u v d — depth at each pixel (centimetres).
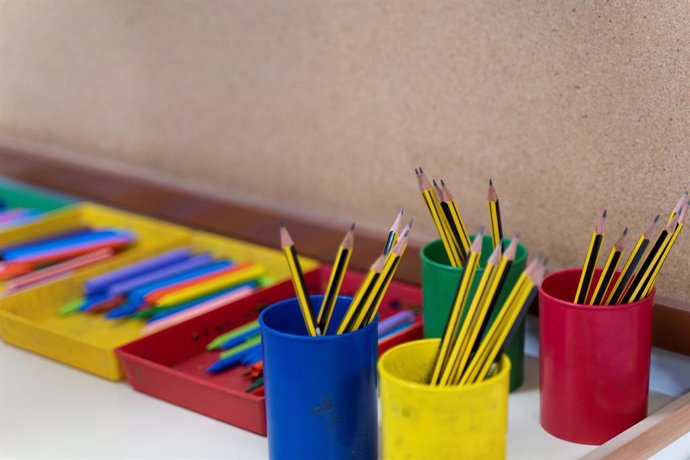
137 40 133
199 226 131
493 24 96
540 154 96
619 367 78
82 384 94
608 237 93
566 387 79
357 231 113
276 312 78
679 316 87
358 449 75
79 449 82
